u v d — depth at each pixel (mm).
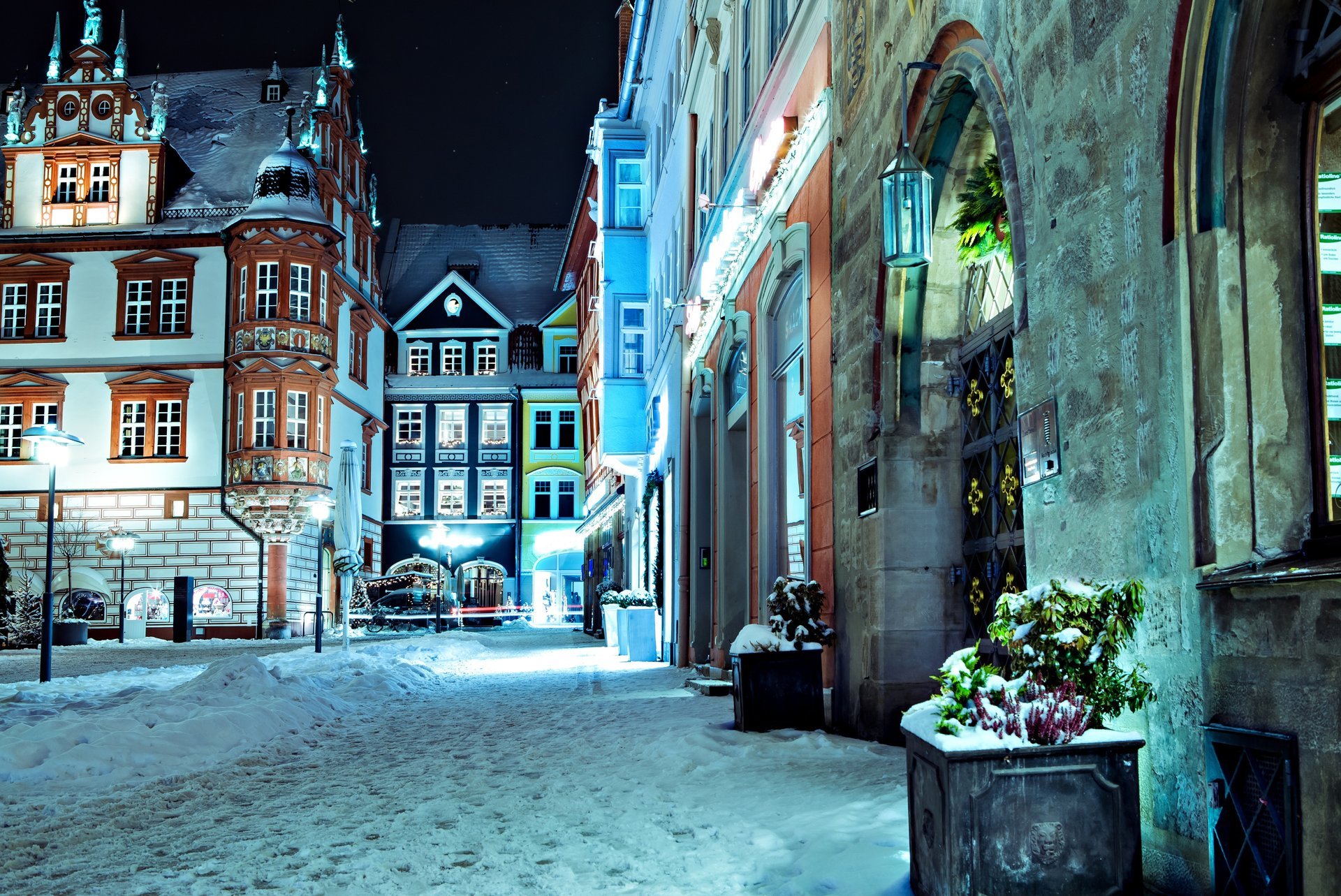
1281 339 3965
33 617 34594
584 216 39125
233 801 7129
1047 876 3949
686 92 21141
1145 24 4332
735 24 16312
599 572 38625
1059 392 5098
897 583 8273
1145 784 4395
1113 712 4281
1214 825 3906
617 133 29469
